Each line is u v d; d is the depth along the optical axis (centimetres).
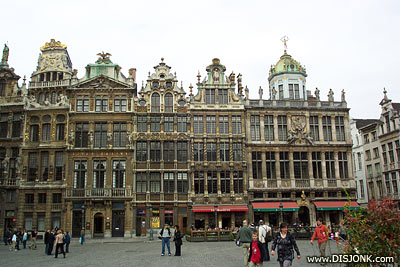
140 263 2192
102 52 5266
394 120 5497
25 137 5066
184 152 5034
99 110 5078
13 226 4859
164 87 5159
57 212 4850
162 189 4866
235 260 2267
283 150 5162
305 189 5044
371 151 6078
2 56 5416
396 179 5416
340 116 5375
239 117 5194
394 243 1168
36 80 5322
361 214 1269
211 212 4884
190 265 2058
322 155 5200
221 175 5016
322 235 1806
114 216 4812
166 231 2630
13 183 4972
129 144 4944
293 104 5344
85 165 4931
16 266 2166
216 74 5309
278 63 5894
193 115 5122
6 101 5209
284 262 1419
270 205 4912
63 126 5075
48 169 4950
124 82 5150
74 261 2370
